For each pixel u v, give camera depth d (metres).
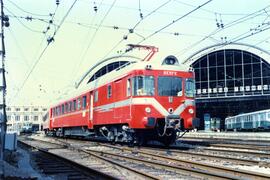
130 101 18.03
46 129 46.25
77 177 10.66
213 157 14.02
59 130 36.75
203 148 18.97
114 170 11.75
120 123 19.64
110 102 20.81
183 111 18.34
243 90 57.06
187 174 10.59
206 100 60.38
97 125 23.70
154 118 17.62
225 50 58.03
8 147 15.16
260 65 55.88
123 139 19.94
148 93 17.83
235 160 13.07
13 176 10.70
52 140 33.34
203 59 60.12
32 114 89.81
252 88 56.44
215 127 65.81
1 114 12.32
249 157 15.10
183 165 12.52
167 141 19.92
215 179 9.56
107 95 21.38
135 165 12.84
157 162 12.45
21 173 11.28
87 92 25.61
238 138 34.81
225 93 58.50
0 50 12.73
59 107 35.97
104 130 22.91
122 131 20.08
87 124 25.11
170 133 18.47
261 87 55.72
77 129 29.34
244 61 57.03
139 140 19.48
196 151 17.72
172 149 18.22
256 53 55.53
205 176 9.94
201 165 11.76
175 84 18.41
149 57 19.73
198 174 10.20
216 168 11.02
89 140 29.91
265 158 14.62
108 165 12.91
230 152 16.94
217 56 59.12
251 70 56.59
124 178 10.07
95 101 23.56
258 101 60.06
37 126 79.50
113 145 21.44
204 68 60.12
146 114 17.64
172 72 18.44
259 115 48.78
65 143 26.33
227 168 10.56
